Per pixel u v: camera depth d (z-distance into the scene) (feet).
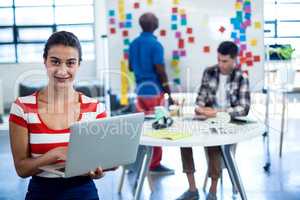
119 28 13.61
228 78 10.43
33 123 4.84
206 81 10.64
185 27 13.51
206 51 13.53
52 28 21.94
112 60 13.76
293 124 16.61
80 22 21.59
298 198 10.03
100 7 20.43
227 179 11.48
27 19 21.99
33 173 4.79
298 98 16.90
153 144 7.16
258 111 13.09
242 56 13.44
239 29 13.41
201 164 12.86
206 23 13.46
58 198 4.88
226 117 8.75
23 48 22.16
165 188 10.96
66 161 4.36
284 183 11.09
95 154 4.53
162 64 12.95
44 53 4.89
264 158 13.33
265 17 14.40
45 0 21.75
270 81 13.52
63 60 4.79
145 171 8.30
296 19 14.62
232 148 8.38
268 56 13.47
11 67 21.33
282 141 14.16
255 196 10.19
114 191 10.61
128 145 4.87
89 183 5.10
